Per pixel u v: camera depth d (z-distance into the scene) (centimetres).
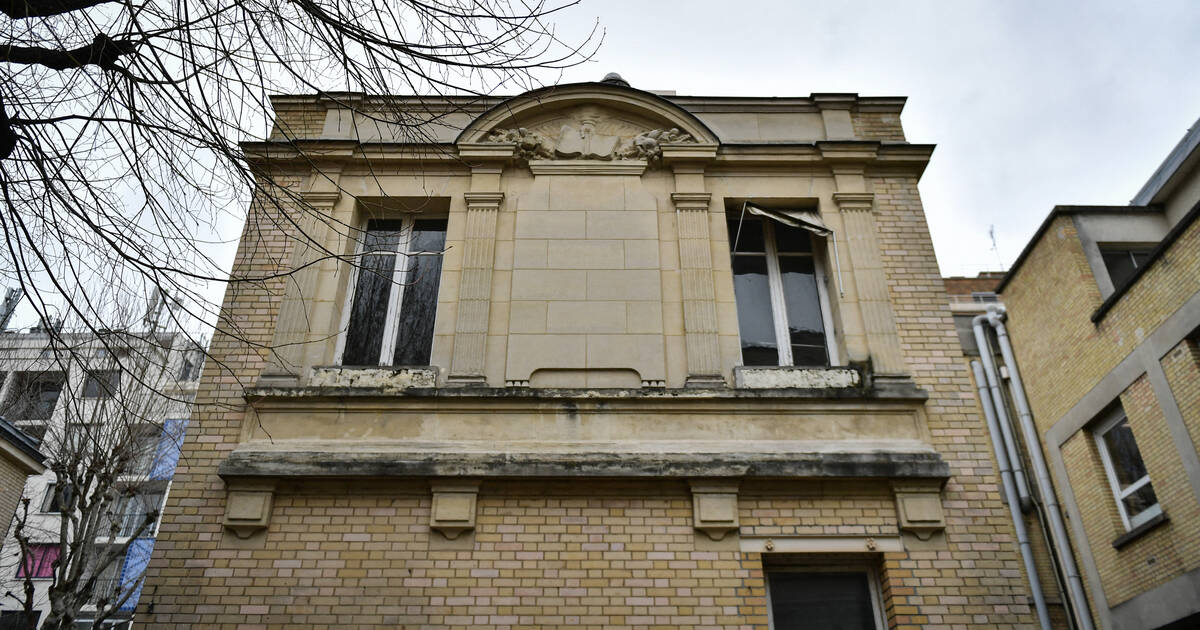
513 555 737
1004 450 1638
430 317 920
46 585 2291
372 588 720
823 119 1039
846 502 770
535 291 884
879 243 936
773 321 930
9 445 1582
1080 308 1545
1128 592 1397
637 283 893
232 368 837
